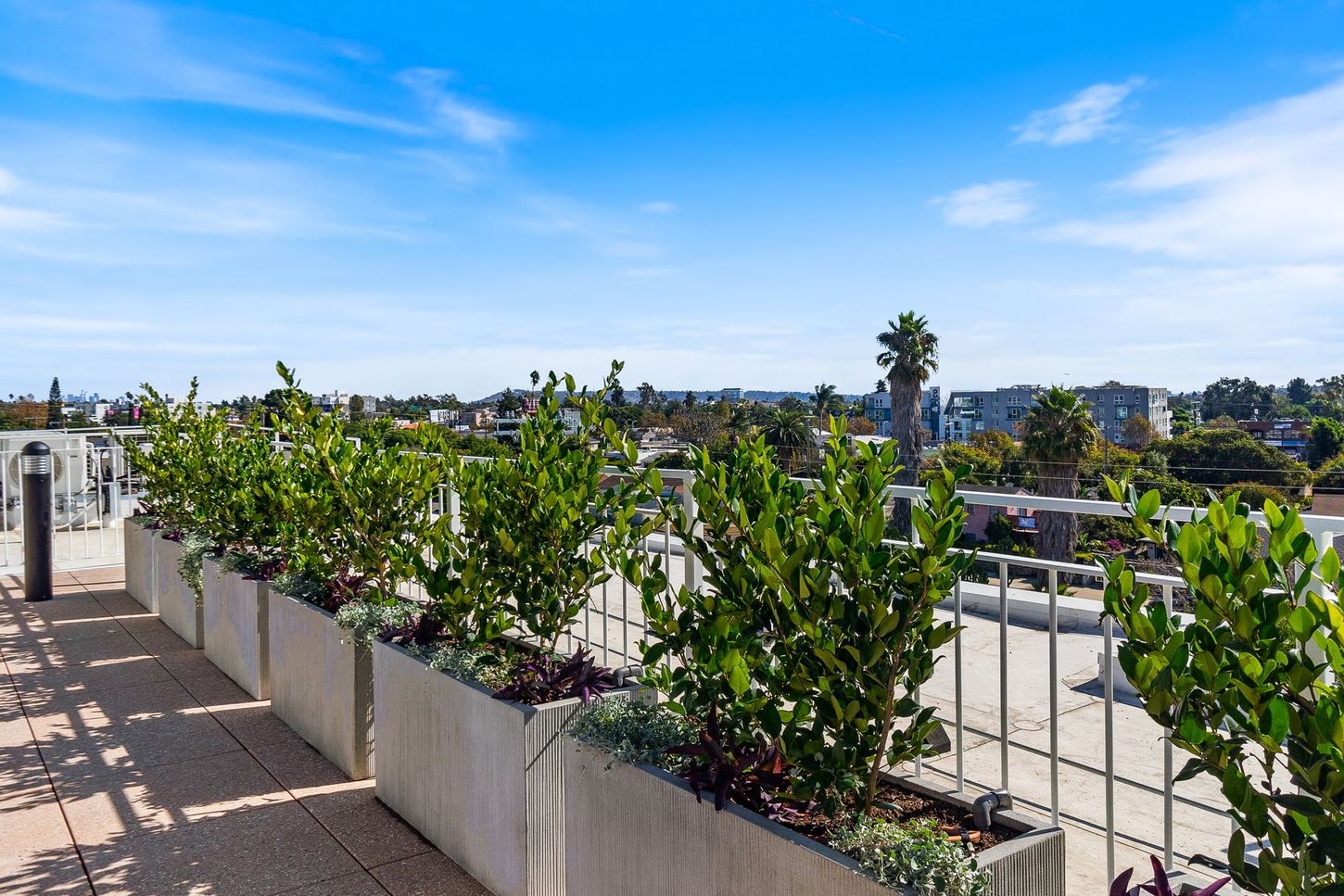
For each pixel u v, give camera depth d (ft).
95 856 9.93
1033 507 8.53
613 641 16.25
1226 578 4.42
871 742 6.25
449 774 9.75
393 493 12.71
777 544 6.21
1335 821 3.98
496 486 10.65
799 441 147.54
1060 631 16.17
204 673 17.22
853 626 6.21
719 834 6.36
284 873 9.53
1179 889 5.27
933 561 5.64
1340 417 167.84
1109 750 7.06
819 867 5.60
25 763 12.66
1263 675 4.07
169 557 20.57
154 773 12.30
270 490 15.62
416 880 9.35
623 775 7.36
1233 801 4.22
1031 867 5.59
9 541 33.47
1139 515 4.97
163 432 22.43
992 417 347.36
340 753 12.35
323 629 12.86
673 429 162.71
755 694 6.84
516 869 8.57
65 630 20.56
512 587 10.43
